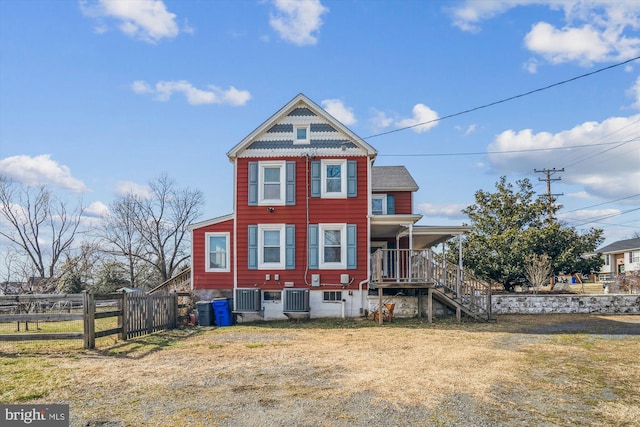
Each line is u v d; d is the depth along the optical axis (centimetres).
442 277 1752
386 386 765
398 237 2028
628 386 778
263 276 1805
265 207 1827
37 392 718
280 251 1817
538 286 2619
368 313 1777
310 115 1856
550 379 820
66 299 1096
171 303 1548
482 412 642
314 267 1802
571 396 720
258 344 1197
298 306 1734
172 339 1280
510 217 3122
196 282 1831
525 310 1938
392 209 2309
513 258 2845
